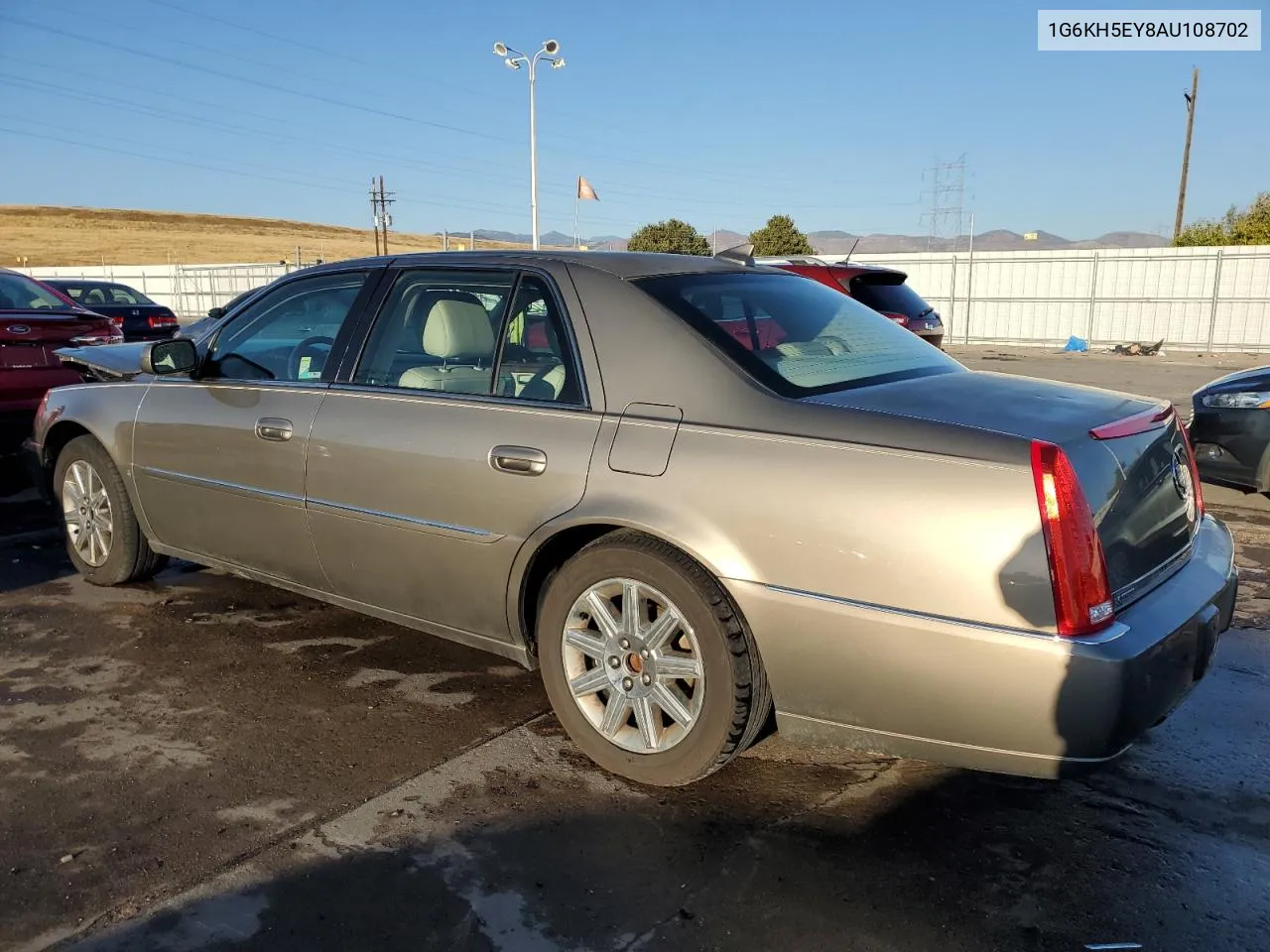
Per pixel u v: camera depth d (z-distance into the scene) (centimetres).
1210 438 662
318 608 476
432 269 379
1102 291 2381
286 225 12169
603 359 322
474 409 344
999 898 259
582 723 324
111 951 237
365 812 297
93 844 280
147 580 512
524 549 326
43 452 523
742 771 326
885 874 270
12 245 8119
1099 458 265
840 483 270
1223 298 2252
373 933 244
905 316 998
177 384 452
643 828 290
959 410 280
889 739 274
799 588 274
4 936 241
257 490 407
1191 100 3872
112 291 1831
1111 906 256
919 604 259
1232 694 381
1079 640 246
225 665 407
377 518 365
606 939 242
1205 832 291
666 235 4562
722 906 255
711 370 304
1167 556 292
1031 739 253
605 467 307
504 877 267
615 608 317
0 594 492
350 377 388
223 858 273
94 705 370
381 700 377
